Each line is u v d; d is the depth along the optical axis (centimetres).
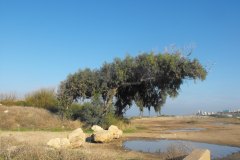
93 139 2486
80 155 1467
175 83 3862
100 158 1497
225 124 5028
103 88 3797
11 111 3469
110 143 2480
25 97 4456
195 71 3641
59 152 1484
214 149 2291
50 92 4441
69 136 2064
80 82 3791
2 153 1478
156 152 2048
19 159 1416
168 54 3719
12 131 2930
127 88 4038
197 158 1316
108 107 3678
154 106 4075
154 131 3553
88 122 3497
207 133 3316
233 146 2448
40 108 3978
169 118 7094
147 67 3738
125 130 3478
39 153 1446
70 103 3762
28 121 3312
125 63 3841
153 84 3950
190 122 5556
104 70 3853
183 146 1914
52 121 3450
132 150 2130
